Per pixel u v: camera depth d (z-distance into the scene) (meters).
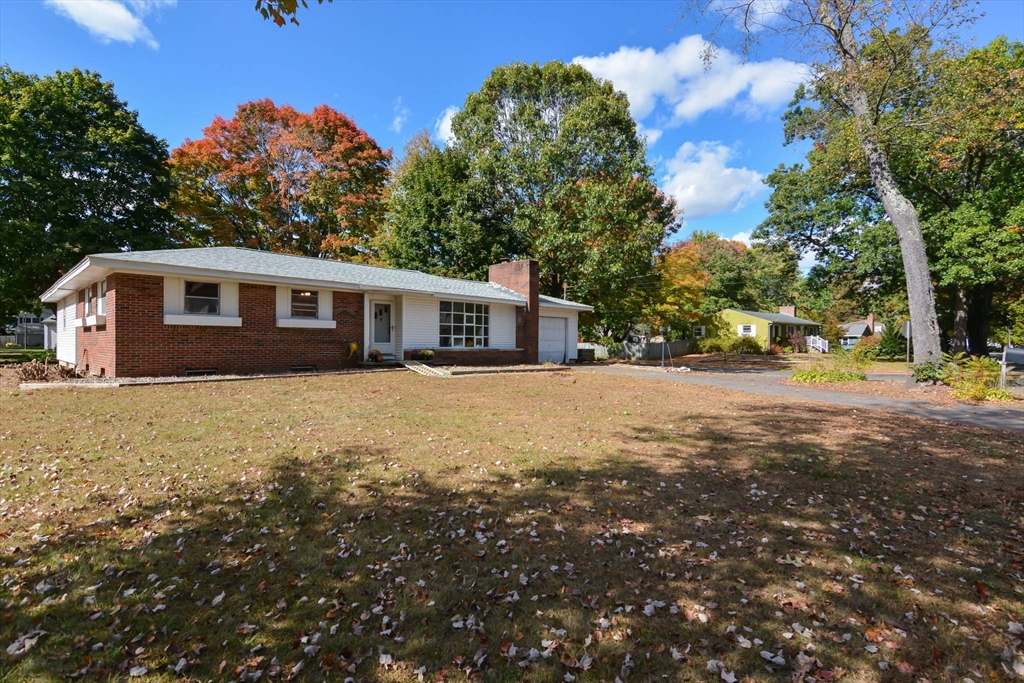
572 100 26.64
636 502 4.29
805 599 2.79
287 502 4.20
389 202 29.89
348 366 15.13
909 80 14.10
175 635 2.42
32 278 21.55
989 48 16.64
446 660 2.28
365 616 2.60
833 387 13.45
